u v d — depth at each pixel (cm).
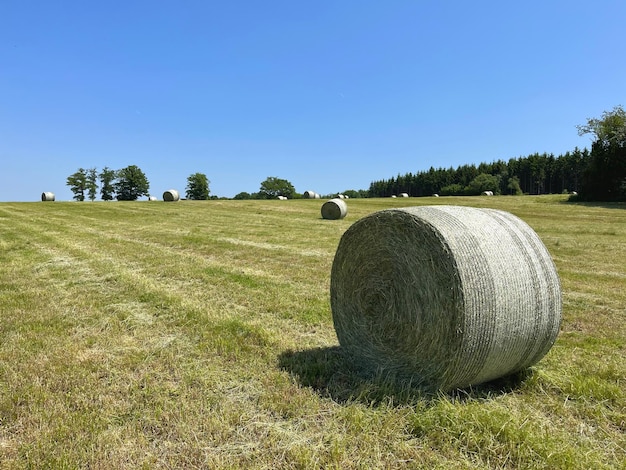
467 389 391
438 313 367
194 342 510
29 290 768
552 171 8869
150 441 312
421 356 386
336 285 482
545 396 379
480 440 302
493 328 357
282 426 328
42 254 1166
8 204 3434
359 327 454
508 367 389
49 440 309
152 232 1698
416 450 296
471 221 391
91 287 790
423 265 381
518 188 8338
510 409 354
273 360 455
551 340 400
